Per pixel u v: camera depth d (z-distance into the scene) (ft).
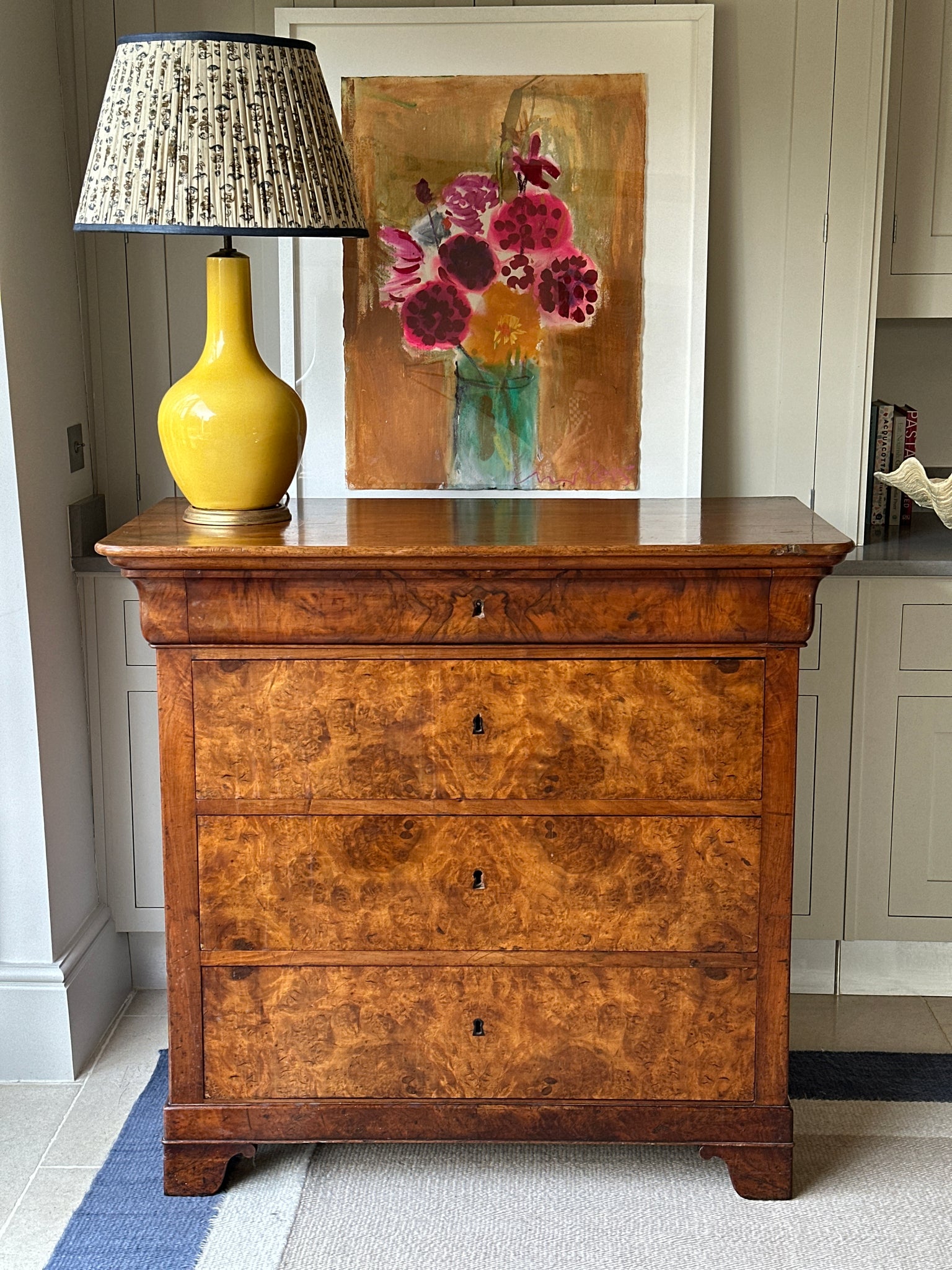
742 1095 7.32
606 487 9.09
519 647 6.94
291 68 6.75
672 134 8.64
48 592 8.48
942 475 10.36
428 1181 7.54
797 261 8.94
